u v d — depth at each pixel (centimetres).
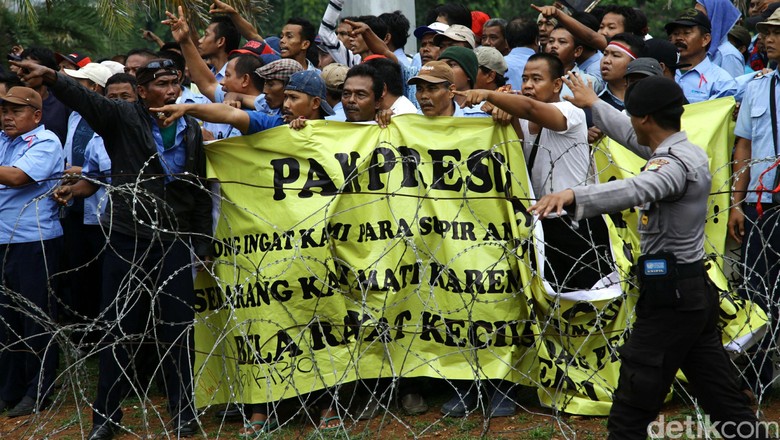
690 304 443
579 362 594
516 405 620
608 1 2117
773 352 626
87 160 657
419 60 834
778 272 616
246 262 605
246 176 612
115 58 928
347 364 598
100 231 748
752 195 625
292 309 596
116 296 572
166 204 564
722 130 631
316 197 603
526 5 2339
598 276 597
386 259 605
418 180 606
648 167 443
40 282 676
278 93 664
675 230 446
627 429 454
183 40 709
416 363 602
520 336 591
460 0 2219
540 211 423
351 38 831
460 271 598
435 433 578
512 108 566
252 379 598
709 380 459
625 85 675
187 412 604
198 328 620
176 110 574
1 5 1359
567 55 746
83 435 590
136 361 690
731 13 802
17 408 667
